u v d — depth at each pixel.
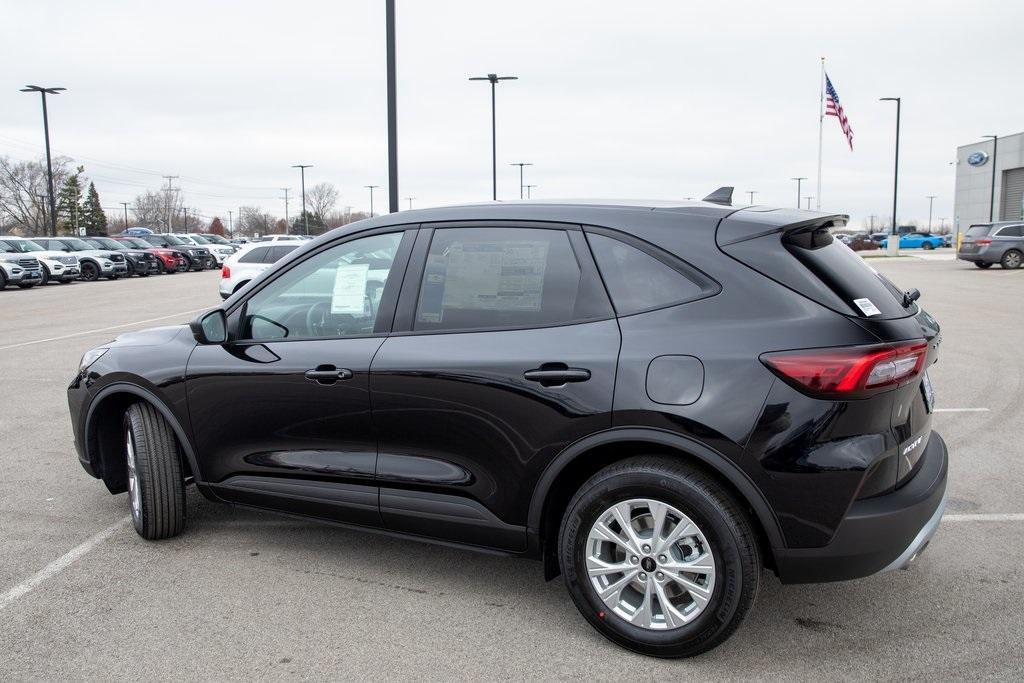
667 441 3.00
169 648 3.24
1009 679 2.96
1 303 20.55
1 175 89.31
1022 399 7.64
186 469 4.41
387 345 3.58
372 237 3.78
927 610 3.52
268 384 3.84
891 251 46.19
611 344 3.13
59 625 3.43
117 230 123.44
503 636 3.34
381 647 3.25
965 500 4.90
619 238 3.27
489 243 3.49
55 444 6.40
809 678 2.99
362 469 3.67
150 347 4.27
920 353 2.99
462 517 3.46
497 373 3.29
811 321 2.90
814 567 2.93
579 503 3.20
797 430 2.86
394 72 14.24
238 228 132.12
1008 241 29.02
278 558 4.14
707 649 3.05
